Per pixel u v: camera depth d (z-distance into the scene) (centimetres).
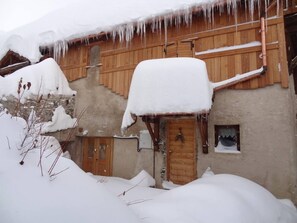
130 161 713
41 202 183
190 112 504
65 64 898
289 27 669
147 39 749
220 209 315
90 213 201
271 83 561
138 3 808
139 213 287
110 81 794
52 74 781
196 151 618
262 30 571
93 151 801
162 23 731
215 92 615
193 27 682
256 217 339
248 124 570
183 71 528
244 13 620
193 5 639
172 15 674
